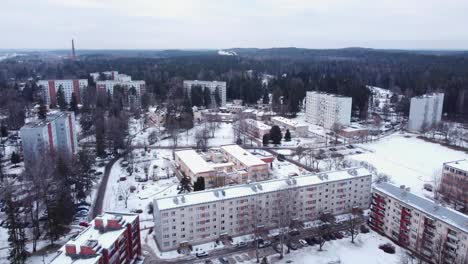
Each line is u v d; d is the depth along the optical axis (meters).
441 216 87.06
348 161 154.88
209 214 96.88
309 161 162.38
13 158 152.75
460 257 81.88
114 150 172.12
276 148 184.88
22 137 141.12
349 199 115.06
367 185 117.00
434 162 162.62
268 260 88.75
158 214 92.38
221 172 140.25
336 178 112.69
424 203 93.50
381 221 103.06
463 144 190.25
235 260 89.00
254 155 157.75
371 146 188.50
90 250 71.50
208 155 163.25
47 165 126.56
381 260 88.94
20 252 85.75
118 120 193.12
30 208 102.06
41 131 141.62
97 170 149.62
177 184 135.50
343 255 91.31
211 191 100.38
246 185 105.06
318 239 98.62
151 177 142.12
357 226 107.00
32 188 115.81
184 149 174.38
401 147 187.12
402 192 100.19
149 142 190.88
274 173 147.38
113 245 76.38
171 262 88.06
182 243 94.81
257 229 98.44
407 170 152.00
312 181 109.56
